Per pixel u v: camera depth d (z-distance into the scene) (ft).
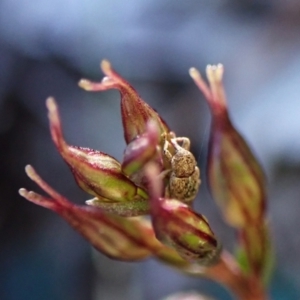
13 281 0.36
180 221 0.16
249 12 0.39
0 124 0.36
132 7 0.42
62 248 0.37
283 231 0.33
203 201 0.36
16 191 0.36
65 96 0.38
